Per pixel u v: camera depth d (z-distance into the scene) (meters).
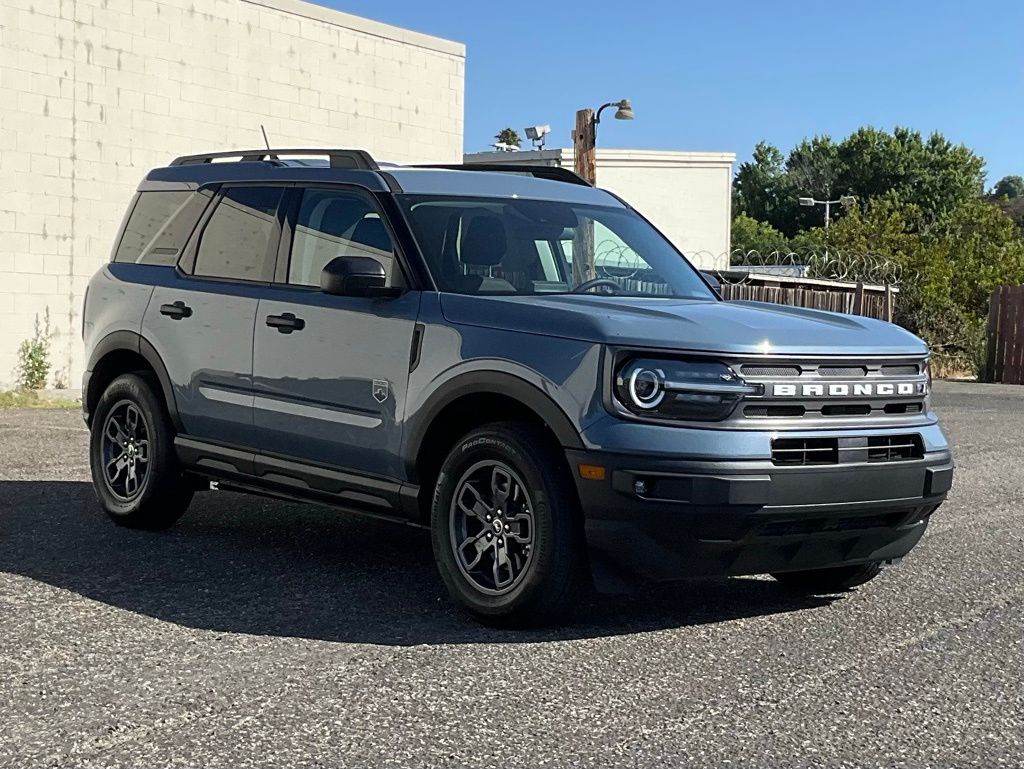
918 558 7.25
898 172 84.31
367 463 6.09
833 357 5.45
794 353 5.34
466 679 4.73
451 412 5.82
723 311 5.80
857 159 86.06
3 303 15.53
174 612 5.62
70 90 16.06
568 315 5.45
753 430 5.18
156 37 17.02
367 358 6.06
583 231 6.64
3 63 15.38
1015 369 25.41
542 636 5.37
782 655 5.18
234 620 5.50
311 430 6.32
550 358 5.36
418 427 5.81
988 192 95.25
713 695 4.62
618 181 36.19
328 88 19.42
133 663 4.84
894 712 4.48
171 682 4.62
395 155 20.58
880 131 86.31
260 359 6.60
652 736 4.16
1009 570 6.94
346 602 5.87
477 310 5.71
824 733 4.24
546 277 6.27
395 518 6.09
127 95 16.70
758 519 5.14
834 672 4.95
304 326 6.38
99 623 5.41
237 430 6.75
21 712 4.27
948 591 6.43
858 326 5.88
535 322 5.51
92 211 16.39
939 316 29.81
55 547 6.93
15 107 15.52
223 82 17.92
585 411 5.20
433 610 5.77
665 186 36.59
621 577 5.27
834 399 5.40
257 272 6.82
